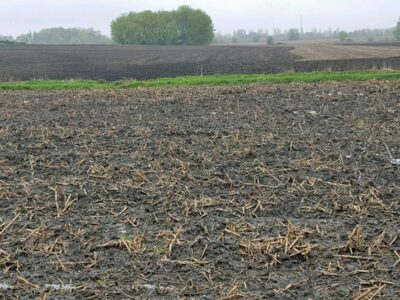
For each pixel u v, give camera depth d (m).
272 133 12.73
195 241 6.84
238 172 9.70
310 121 14.17
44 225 7.48
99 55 56.41
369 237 6.91
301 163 10.20
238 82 24.09
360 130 12.97
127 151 11.41
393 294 5.59
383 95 18.23
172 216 7.73
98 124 14.41
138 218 7.73
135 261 6.39
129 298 5.59
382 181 9.14
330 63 34.91
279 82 23.53
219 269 6.18
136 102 18.33
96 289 5.77
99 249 6.74
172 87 22.78
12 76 31.56
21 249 6.75
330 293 5.60
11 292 5.72
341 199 8.30
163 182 9.22
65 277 6.05
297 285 5.77
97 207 8.21
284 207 8.05
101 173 9.84
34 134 13.22
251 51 61.91
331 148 11.30
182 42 113.62
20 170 10.14
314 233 7.05
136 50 69.19
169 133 13.02
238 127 13.52
